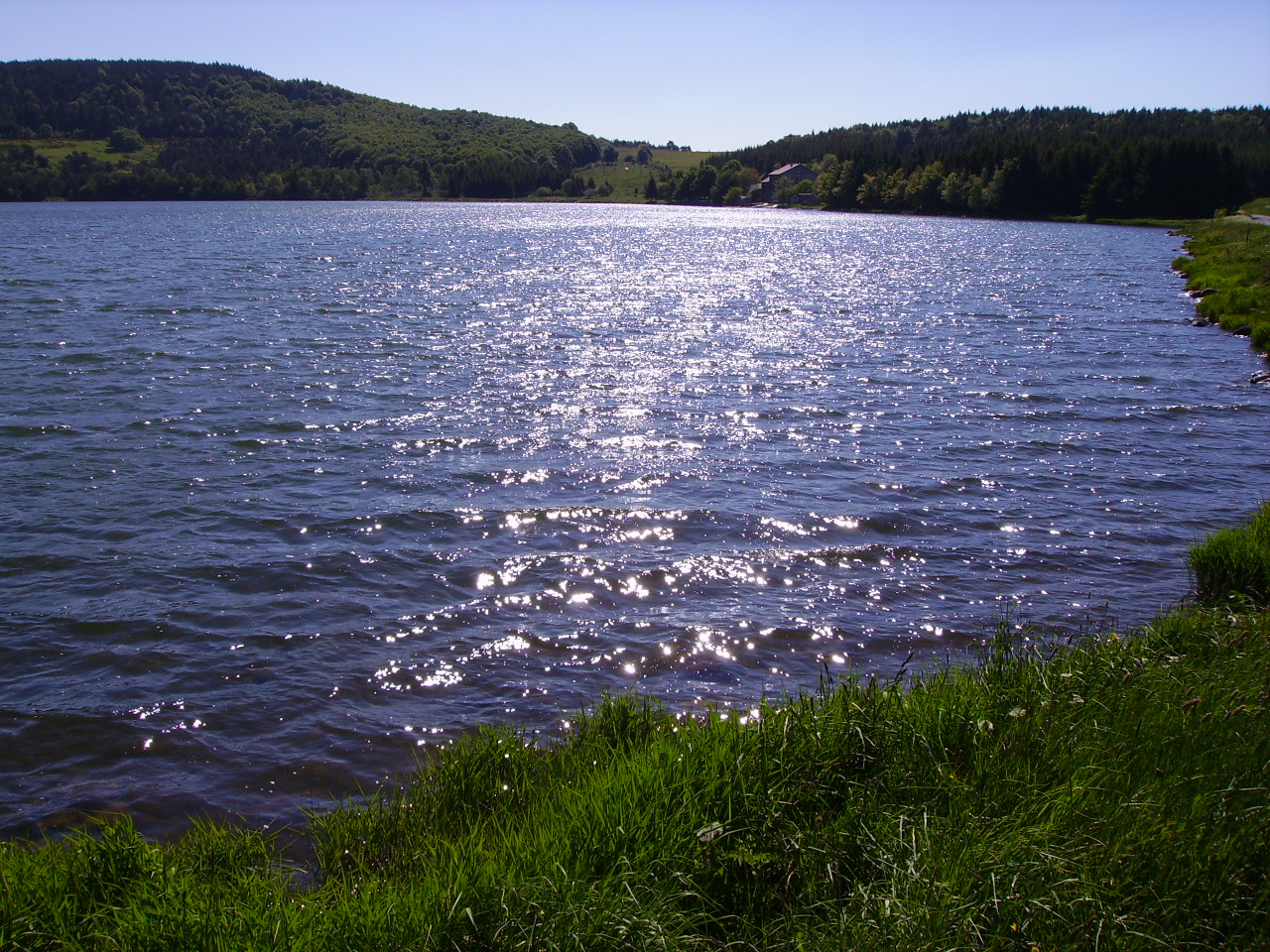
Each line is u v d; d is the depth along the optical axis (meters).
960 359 27.64
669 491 15.01
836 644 9.97
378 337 29.81
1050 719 5.99
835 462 16.84
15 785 7.32
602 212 164.50
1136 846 4.58
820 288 48.69
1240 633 8.02
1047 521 13.97
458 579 11.55
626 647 9.85
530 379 23.92
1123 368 26.30
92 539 12.55
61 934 4.59
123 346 26.45
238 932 4.50
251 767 7.60
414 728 8.23
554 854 4.89
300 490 14.81
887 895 4.46
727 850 4.93
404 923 4.41
